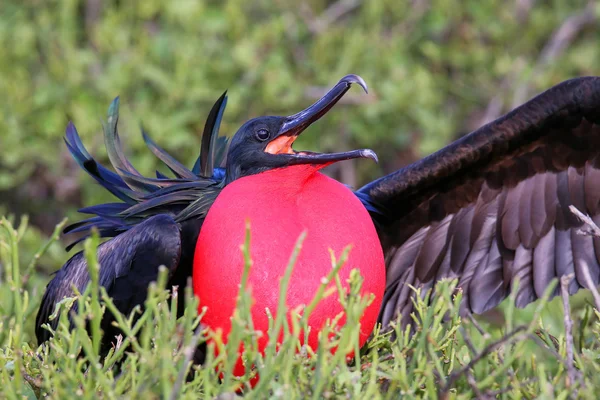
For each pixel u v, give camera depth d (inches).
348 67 616.1
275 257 315.0
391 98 611.2
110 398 269.0
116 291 348.8
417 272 403.5
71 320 360.5
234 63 611.2
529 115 374.6
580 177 386.0
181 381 269.3
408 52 659.4
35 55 632.4
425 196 396.2
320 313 314.5
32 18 652.1
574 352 304.5
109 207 398.0
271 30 615.8
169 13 621.0
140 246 345.7
